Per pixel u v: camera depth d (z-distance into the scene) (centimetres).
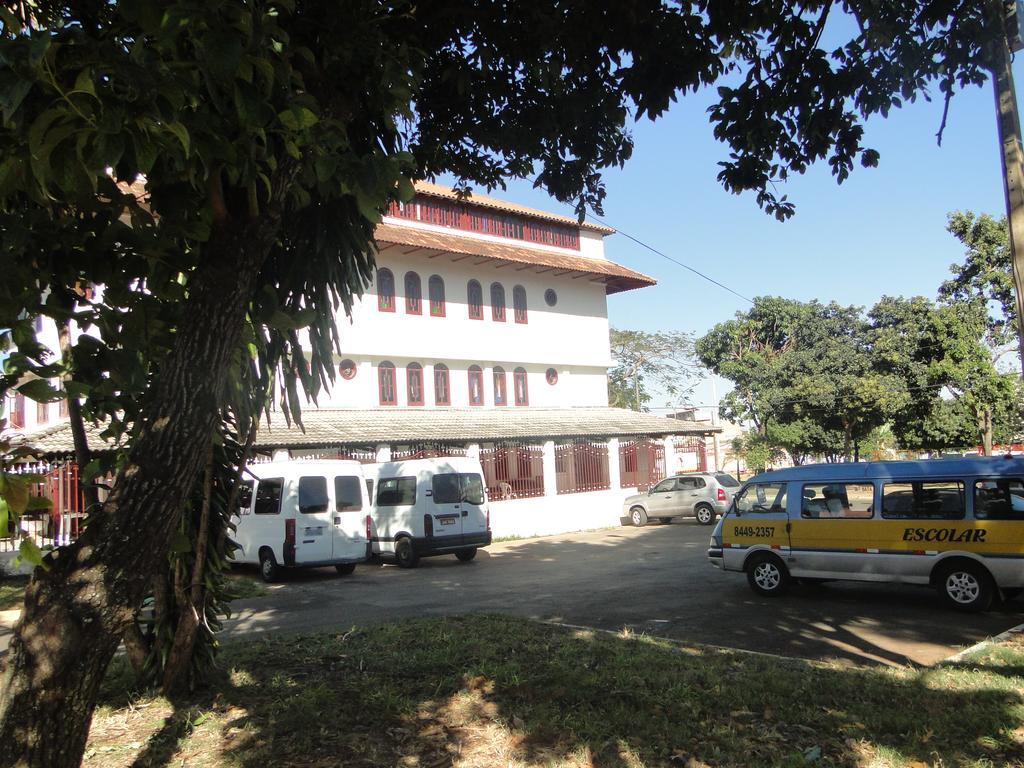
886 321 3222
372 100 440
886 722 510
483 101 677
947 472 961
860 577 1007
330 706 552
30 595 299
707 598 1095
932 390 3078
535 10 586
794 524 1068
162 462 313
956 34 626
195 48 300
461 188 795
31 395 317
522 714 532
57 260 348
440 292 2656
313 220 477
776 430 3328
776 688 588
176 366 325
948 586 942
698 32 655
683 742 481
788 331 3484
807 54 681
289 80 356
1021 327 418
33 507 276
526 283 2923
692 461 2975
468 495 1728
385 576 1527
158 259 358
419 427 2261
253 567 1703
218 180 338
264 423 2009
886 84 678
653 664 661
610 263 3200
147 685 610
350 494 1583
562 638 775
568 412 2902
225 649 761
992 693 564
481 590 1271
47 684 285
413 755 468
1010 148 429
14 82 245
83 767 461
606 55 677
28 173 315
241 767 454
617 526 2550
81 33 278
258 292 476
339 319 2380
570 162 743
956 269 3109
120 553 301
